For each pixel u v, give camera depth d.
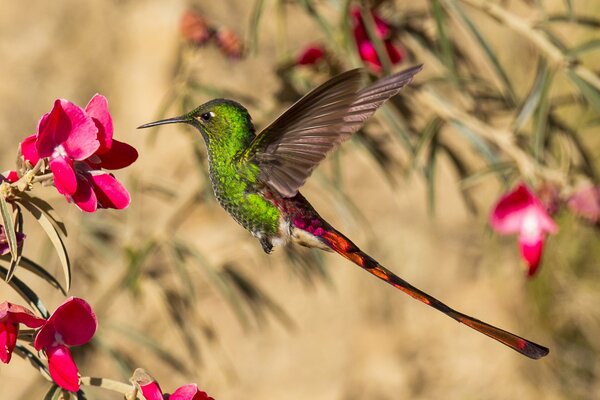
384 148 7.82
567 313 11.28
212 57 8.76
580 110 9.91
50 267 7.90
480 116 6.96
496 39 10.43
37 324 3.38
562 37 10.55
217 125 4.48
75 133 3.44
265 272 9.66
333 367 10.07
